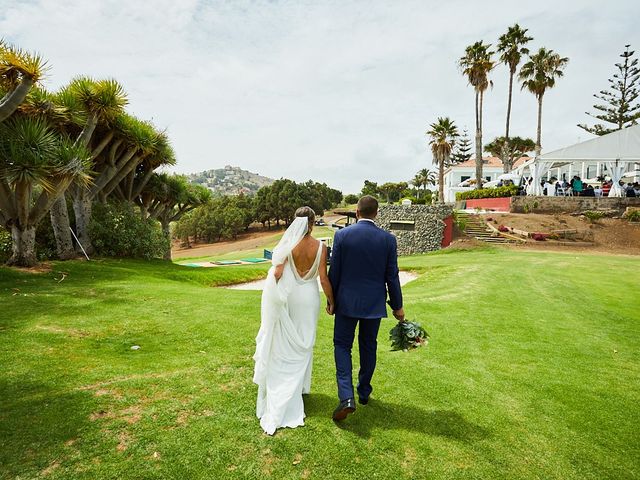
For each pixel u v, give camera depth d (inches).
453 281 472.1
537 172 1136.8
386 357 194.4
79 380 152.8
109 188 655.8
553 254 767.7
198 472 100.3
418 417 134.3
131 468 100.4
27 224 438.9
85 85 491.2
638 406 150.9
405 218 1026.1
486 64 1373.0
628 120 1704.0
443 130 1439.5
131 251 650.2
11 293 317.4
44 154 397.4
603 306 339.6
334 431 121.8
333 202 4082.2
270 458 107.3
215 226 2721.5
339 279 129.4
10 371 158.9
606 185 1146.7
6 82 357.1
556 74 1455.5
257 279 635.5
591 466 111.9
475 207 1312.7
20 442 109.0
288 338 128.6
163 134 693.9
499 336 241.0
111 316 259.8
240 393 145.9
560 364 194.9
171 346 202.4
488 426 130.9
